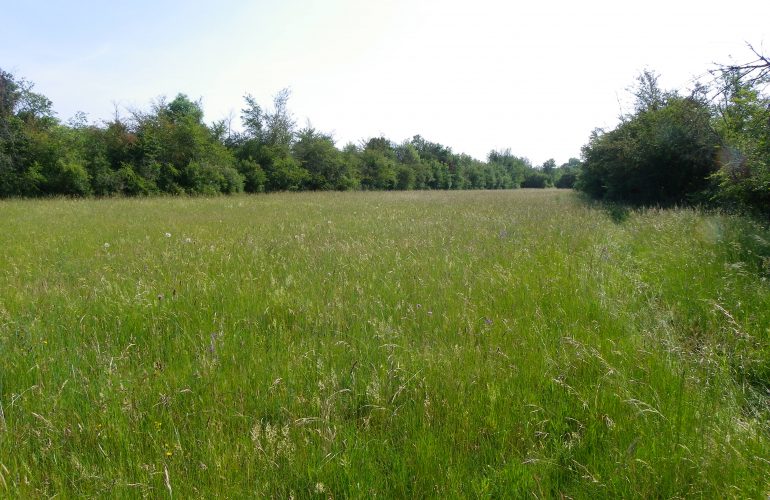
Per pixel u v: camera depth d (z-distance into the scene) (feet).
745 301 14.97
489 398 9.24
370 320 13.38
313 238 30.76
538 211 53.72
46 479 7.00
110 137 99.66
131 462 7.41
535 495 6.66
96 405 8.93
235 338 12.25
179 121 114.42
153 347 11.90
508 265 21.61
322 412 8.63
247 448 7.57
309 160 152.97
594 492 6.79
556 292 16.34
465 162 281.95
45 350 11.51
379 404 9.12
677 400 9.04
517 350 11.51
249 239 30.09
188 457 7.52
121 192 96.58
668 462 7.16
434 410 8.88
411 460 7.46
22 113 93.97
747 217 31.83
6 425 8.09
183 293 16.38
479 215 48.78
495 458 7.66
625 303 15.53
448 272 19.97
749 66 21.38
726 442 7.66
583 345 11.23
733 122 34.96
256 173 130.52
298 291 16.71
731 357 11.47
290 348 11.69
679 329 13.67
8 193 85.51
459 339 12.37
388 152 220.02
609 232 33.60
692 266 19.89
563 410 9.00
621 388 9.27
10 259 23.49
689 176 57.41
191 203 73.31
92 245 28.55
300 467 7.29
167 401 9.03
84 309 14.64
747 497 6.54
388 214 52.65
